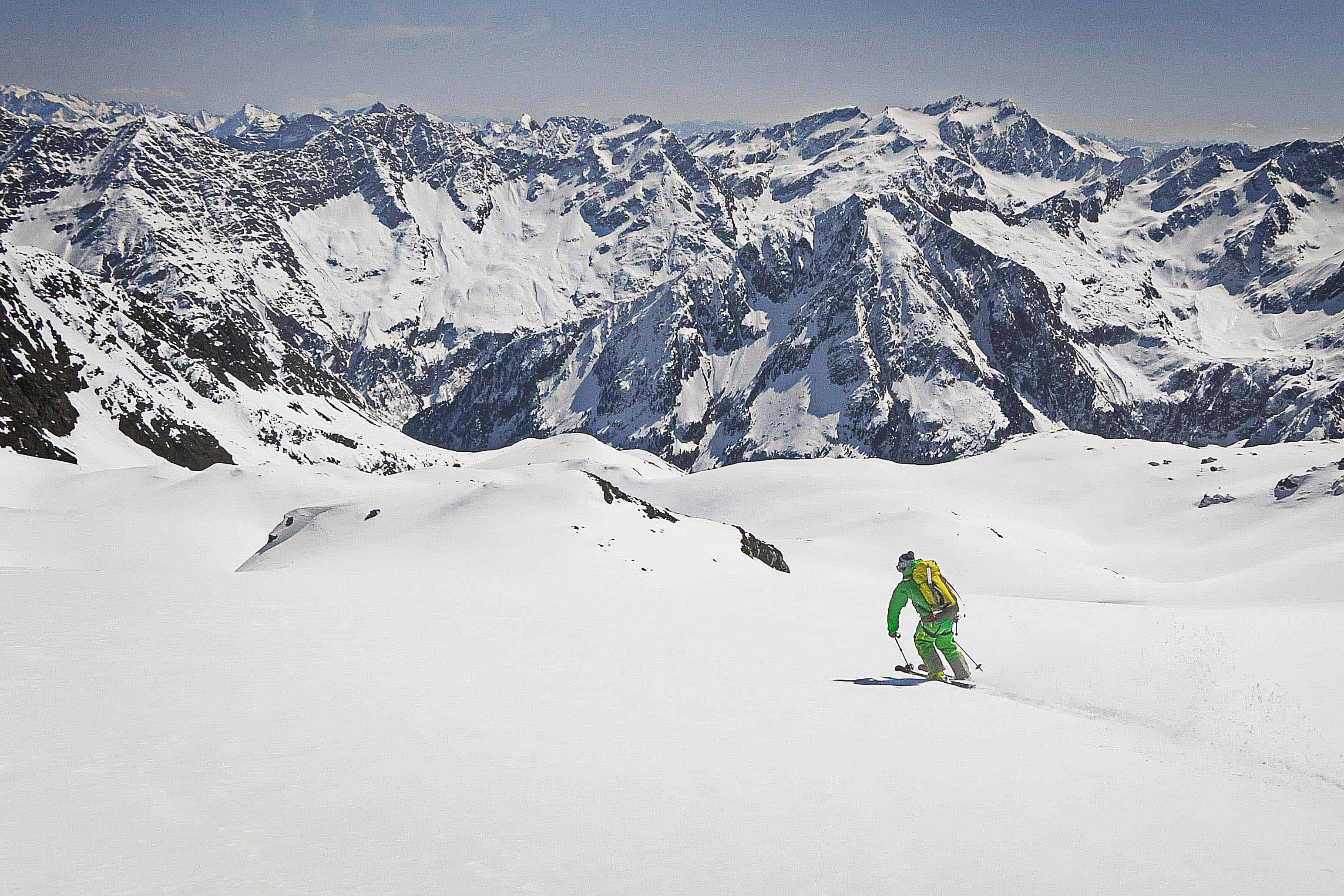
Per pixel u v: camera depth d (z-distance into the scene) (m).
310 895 6.08
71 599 20.50
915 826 8.41
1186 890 7.00
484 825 7.87
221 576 29.61
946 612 16.86
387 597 26.23
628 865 7.07
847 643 21.73
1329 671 15.21
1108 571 148.38
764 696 14.84
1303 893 7.02
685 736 11.78
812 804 8.98
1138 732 12.98
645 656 18.42
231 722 10.89
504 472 109.94
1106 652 18.16
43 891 5.86
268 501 126.94
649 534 72.12
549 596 30.23
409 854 7.05
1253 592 106.38
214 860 6.67
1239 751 11.69
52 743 9.52
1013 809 9.06
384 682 13.96
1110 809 9.23
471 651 17.50
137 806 7.81
